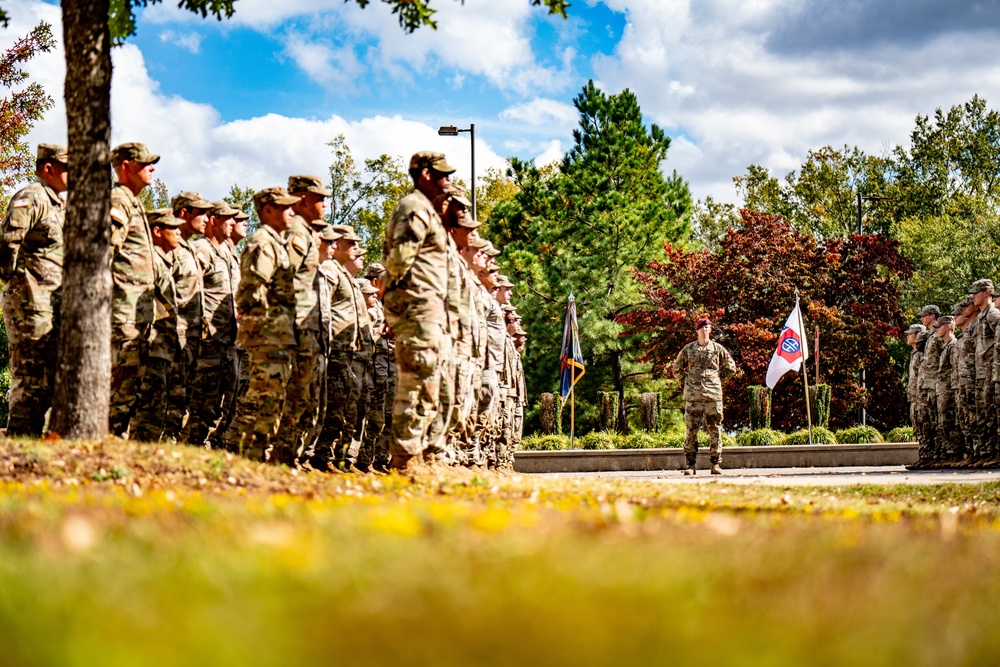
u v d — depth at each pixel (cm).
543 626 287
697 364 2148
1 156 2816
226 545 406
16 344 1116
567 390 2848
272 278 1192
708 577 364
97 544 404
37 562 356
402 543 421
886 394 4341
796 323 2994
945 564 435
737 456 2680
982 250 5847
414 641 273
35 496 646
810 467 2630
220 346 1391
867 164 7794
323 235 1396
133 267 1198
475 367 1648
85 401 986
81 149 989
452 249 1291
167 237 1315
